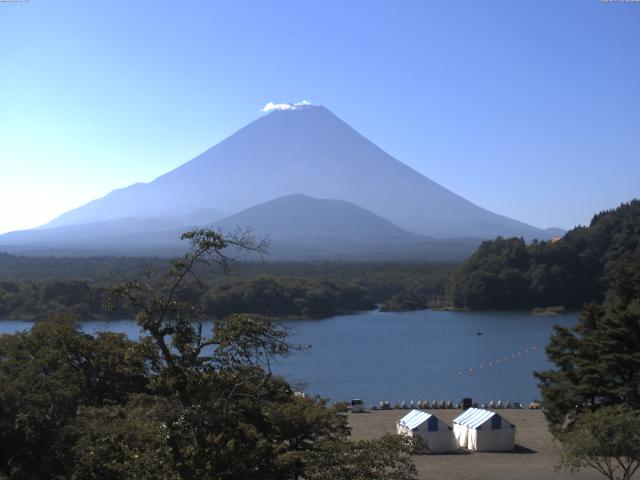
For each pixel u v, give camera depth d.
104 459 21.38
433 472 38.38
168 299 19.38
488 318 146.12
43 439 24.84
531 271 165.88
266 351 19.70
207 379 19.08
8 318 103.62
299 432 26.36
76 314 45.47
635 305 44.53
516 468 39.12
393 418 55.34
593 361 41.56
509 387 76.00
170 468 18.28
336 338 115.06
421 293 180.75
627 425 27.77
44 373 28.95
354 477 20.16
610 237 167.75
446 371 85.56
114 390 29.03
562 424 42.44
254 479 19.11
